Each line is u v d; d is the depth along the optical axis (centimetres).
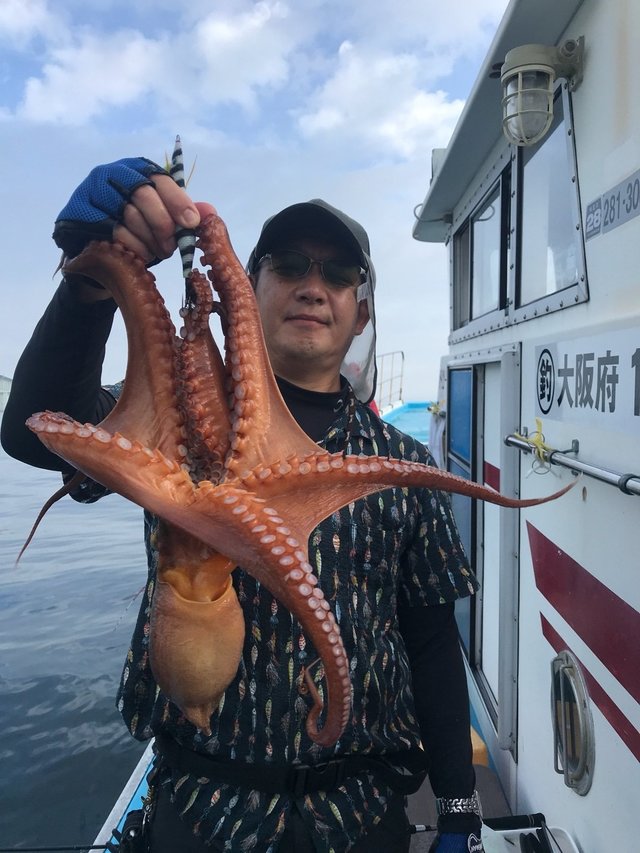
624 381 202
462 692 205
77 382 159
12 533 1214
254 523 101
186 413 134
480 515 425
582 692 239
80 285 144
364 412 203
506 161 353
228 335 138
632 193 203
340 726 105
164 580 121
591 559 232
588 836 237
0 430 170
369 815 169
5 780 495
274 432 133
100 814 455
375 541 178
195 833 161
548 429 278
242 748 160
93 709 580
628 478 190
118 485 102
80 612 785
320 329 189
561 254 272
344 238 186
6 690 612
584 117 241
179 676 118
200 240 134
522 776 322
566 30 254
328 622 100
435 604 201
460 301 521
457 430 493
